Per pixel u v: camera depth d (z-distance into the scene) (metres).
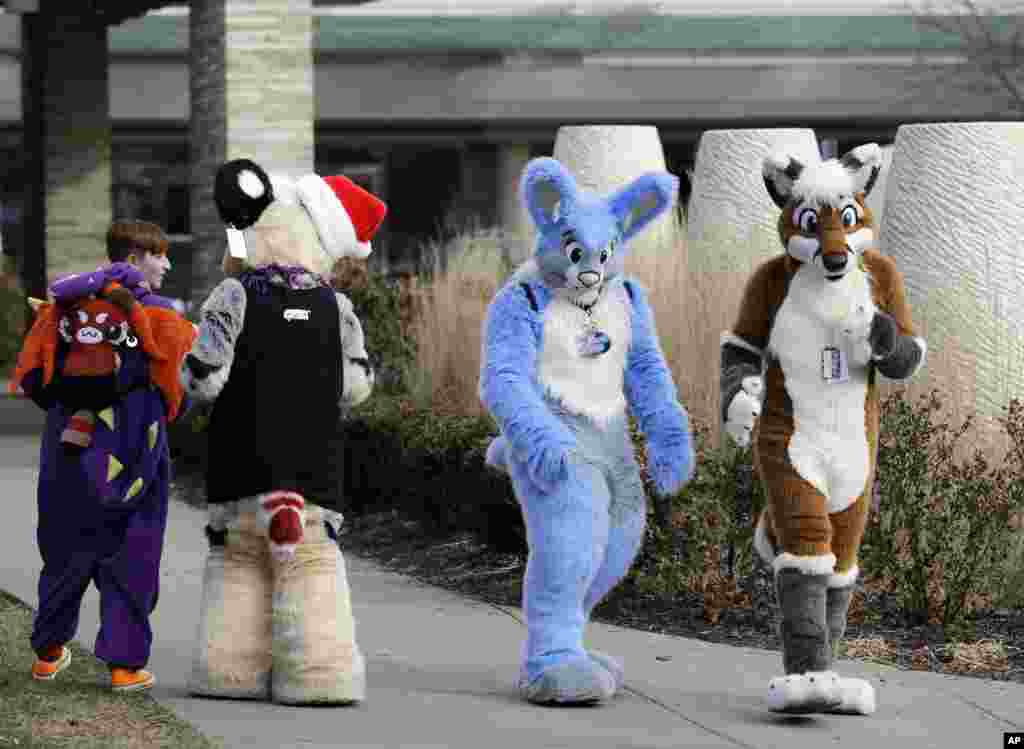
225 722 10.02
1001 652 12.03
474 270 20.23
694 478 13.36
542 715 10.33
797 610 10.22
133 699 10.48
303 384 10.43
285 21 24.83
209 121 25.36
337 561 10.59
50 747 9.28
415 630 12.84
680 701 10.74
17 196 60.91
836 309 10.24
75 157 37.16
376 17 64.38
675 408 10.94
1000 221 15.63
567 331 10.72
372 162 67.50
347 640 10.49
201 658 10.59
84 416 10.52
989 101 56.31
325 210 10.73
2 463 22.83
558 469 10.44
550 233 10.77
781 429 10.34
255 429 10.34
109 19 37.06
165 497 10.69
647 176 10.92
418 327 19.52
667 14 64.75
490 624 13.07
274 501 10.26
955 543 13.09
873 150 10.48
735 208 19.53
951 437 14.53
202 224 25.73
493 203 65.94
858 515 10.41
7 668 11.23
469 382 18.19
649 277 17.19
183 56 61.56
